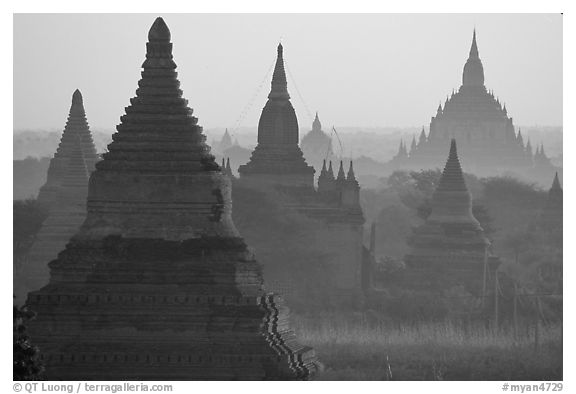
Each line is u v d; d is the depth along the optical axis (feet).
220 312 341.00
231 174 538.88
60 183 483.92
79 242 348.18
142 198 349.00
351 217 529.04
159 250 345.72
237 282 344.90
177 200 349.00
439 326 465.47
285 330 357.61
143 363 337.52
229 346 339.16
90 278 344.28
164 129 353.72
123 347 338.95
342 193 534.78
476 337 446.19
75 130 493.77
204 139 359.05
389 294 519.19
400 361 406.21
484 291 529.86
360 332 444.55
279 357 341.21
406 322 483.10
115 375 337.31
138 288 342.64
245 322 340.59
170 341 339.57
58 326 340.80
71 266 345.51
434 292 528.22
